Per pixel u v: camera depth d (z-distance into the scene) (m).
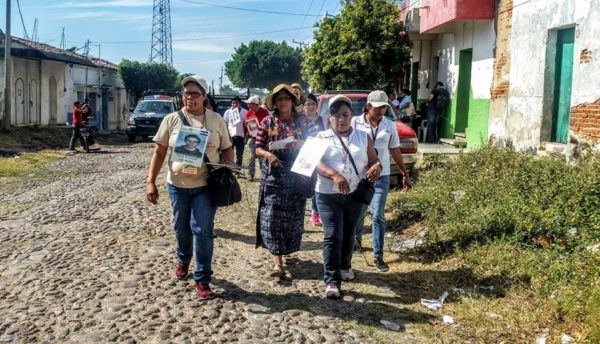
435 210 7.90
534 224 6.54
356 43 19.36
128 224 8.31
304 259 6.81
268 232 5.93
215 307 5.20
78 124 20.05
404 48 19.17
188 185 5.39
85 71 35.31
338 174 5.22
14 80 26.89
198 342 4.49
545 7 10.66
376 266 6.55
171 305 5.20
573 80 9.66
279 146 5.85
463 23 15.23
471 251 6.56
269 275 6.16
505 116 12.43
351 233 5.84
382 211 6.43
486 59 13.52
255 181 12.83
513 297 5.35
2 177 13.34
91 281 5.78
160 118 26.08
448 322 5.01
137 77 45.00
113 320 4.84
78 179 13.16
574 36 9.85
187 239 5.72
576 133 9.54
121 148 22.45
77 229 7.98
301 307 5.29
